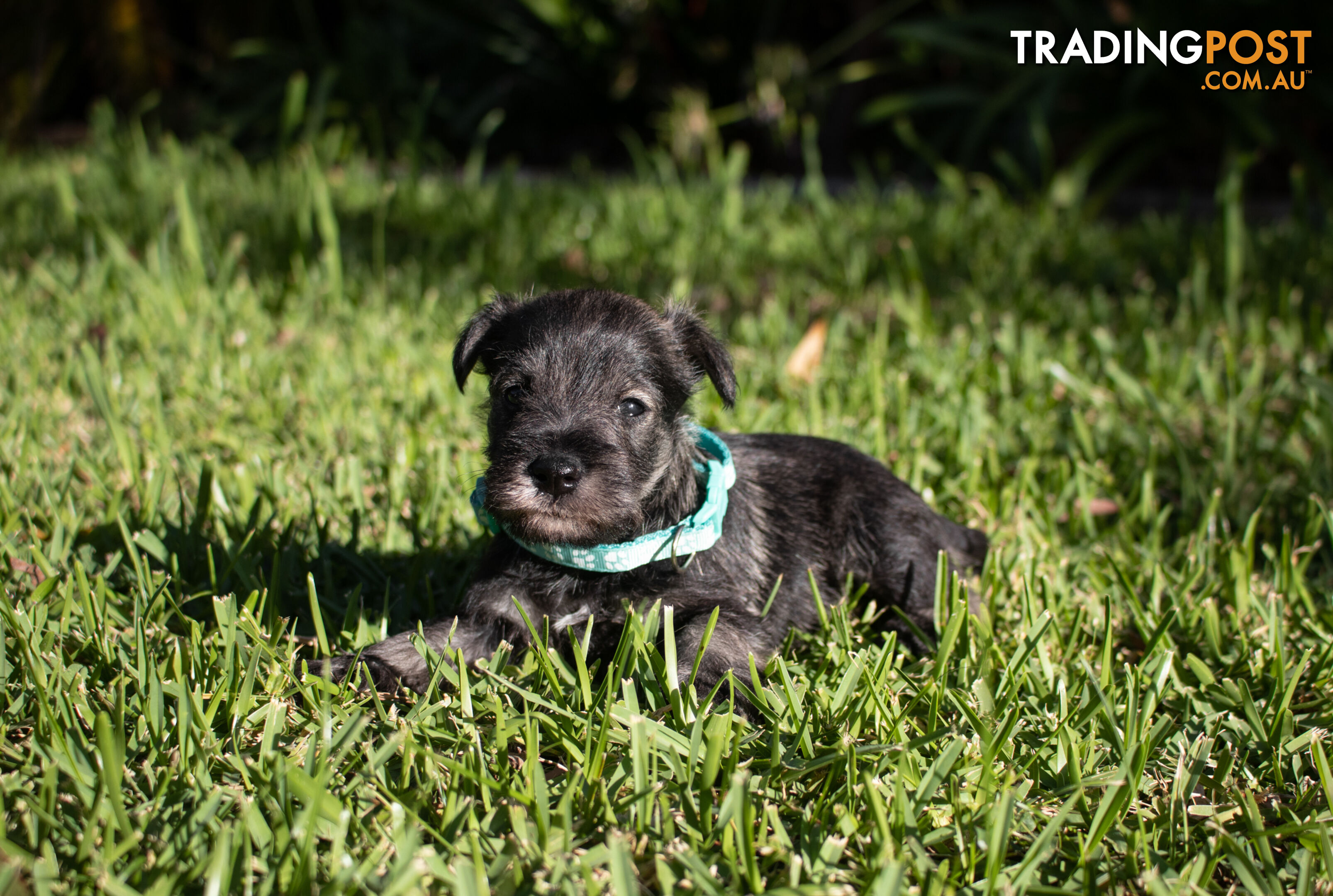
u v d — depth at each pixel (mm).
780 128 2205
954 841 567
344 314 1095
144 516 733
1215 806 583
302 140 2037
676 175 2184
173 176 1645
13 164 1986
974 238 1435
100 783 549
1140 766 584
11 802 556
